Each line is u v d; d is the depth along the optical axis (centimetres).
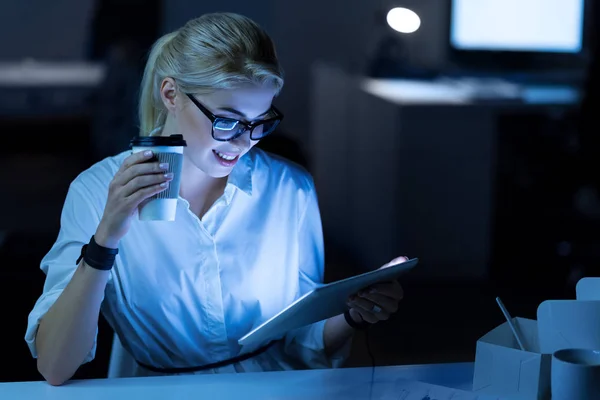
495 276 473
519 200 484
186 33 157
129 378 156
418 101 452
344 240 543
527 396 141
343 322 173
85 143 862
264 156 180
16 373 290
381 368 162
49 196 683
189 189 168
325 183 584
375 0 736
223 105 149
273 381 155
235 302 173
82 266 149
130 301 169
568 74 596
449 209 462
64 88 900
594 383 129
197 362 174
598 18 451
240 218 172
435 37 667
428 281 465
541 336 146
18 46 980
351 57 748
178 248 168
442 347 373
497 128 467
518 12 546
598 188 457
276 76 149
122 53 673
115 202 141
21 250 466
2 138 857
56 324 150
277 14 748
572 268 474
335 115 557
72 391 149
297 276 182
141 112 169
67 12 959
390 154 460
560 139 468
